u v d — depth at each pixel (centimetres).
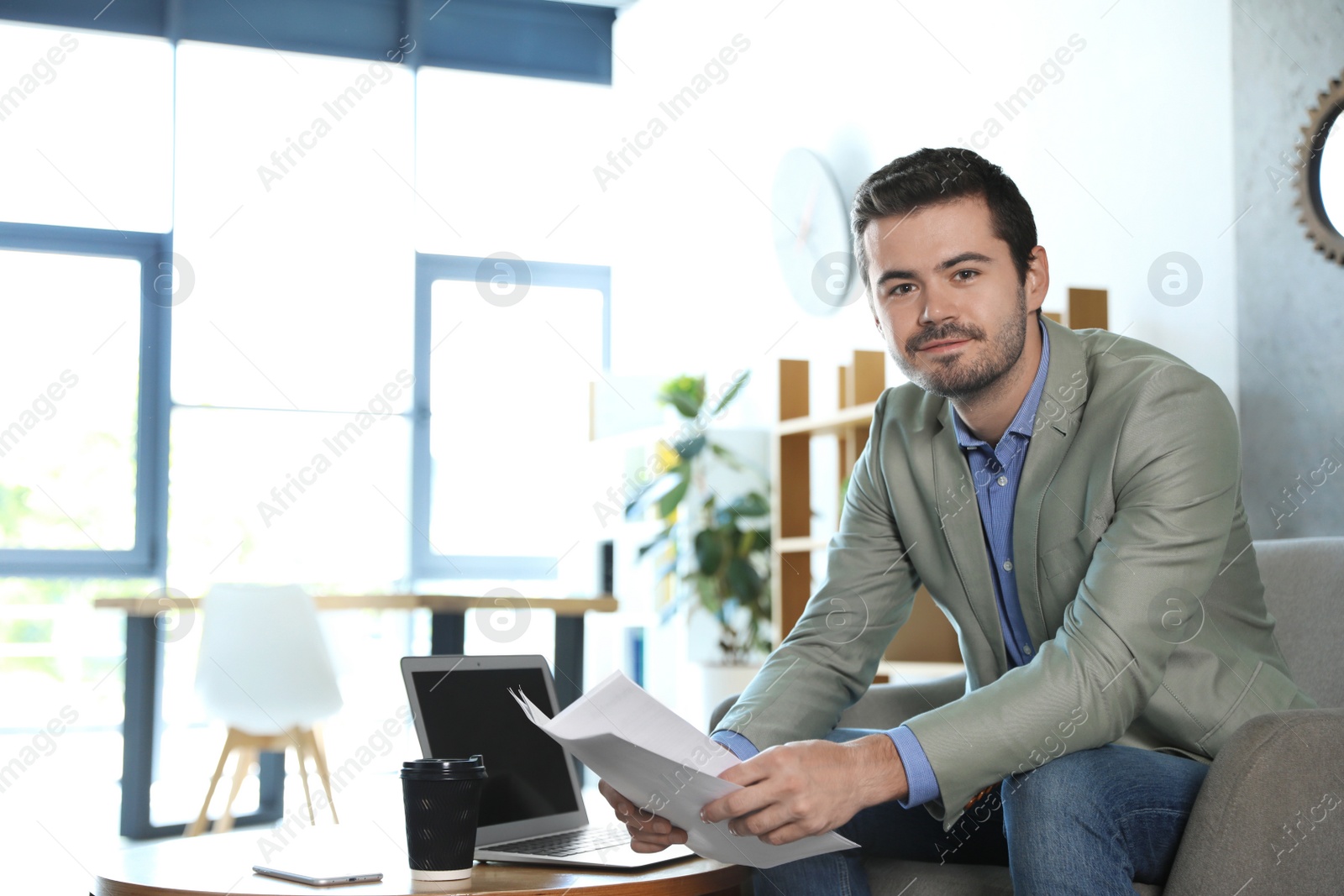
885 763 104
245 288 569
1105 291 268
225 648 291
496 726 137
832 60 407
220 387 562
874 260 129
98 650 524
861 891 121
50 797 382
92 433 547
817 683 137
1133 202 262
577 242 613
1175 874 103
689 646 421
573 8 616
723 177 495
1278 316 223
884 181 127
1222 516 116
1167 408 120
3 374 539
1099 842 101
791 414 366
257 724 296
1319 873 101
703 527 431
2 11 544
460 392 592
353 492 576
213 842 131
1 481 534
